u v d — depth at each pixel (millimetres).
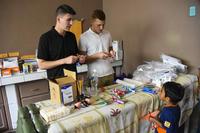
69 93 1391
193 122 2062
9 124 2703
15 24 2846
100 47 2041
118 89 1694
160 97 1525
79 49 2006
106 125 1274
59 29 1706
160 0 2312
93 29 2010
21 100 2707
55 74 1710
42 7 2994
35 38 3029
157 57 2504
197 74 2086
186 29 2104
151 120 1484
